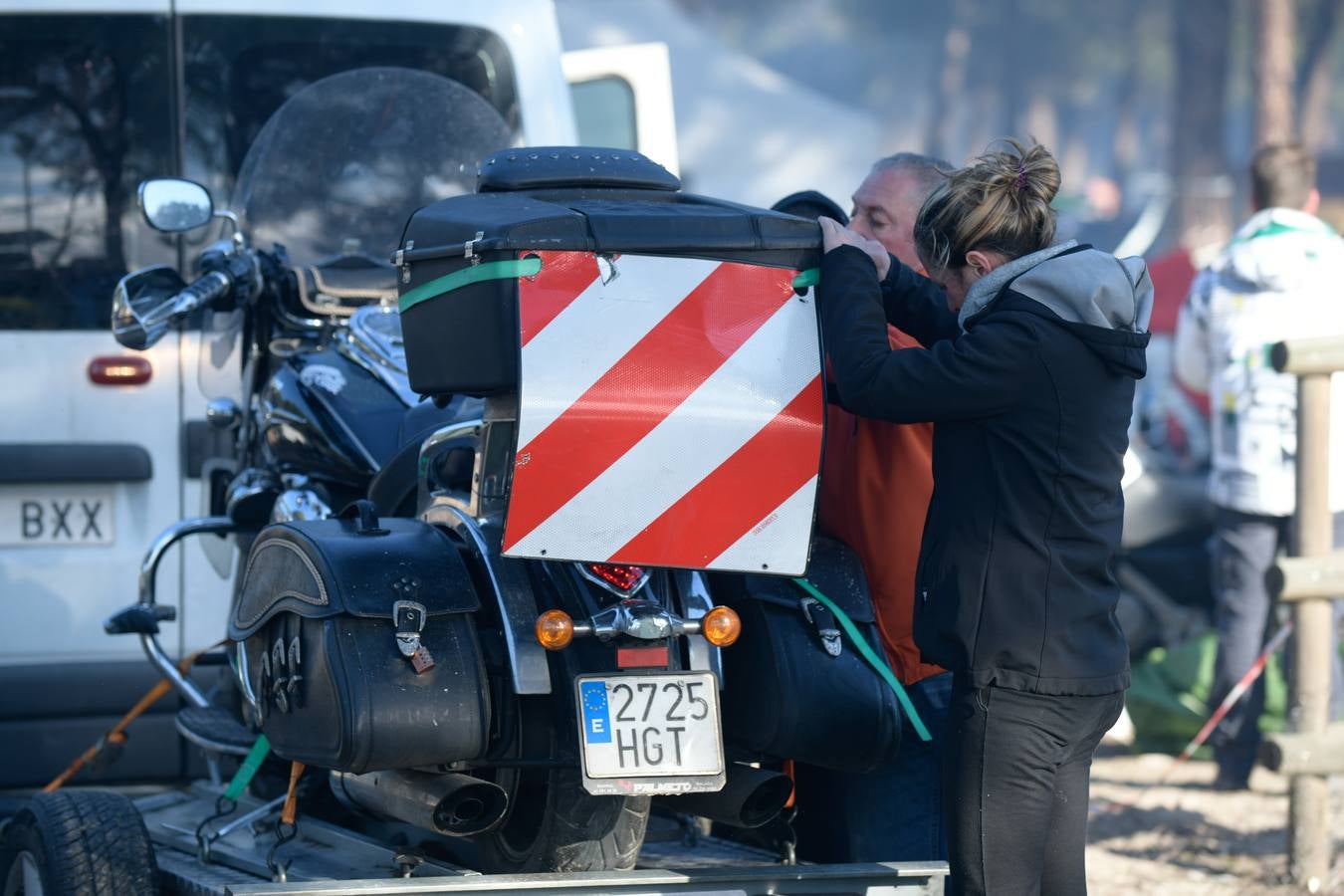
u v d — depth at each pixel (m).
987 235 10.58
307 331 13.88
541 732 10.36
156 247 17.70
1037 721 10.22
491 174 10.77
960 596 10.25
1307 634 17.75
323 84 15.04
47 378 17.23
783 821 11.62
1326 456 17.64
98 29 17.64
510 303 9.72
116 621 13.59
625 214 9.96
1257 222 21.38
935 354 10.18
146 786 17.34
